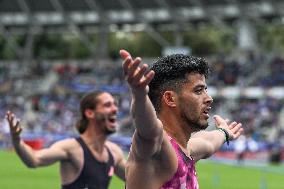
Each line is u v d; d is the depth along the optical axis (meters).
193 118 6.44
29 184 33.28
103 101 11.84
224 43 108.25
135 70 5.49
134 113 5.78
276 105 67.44
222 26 77.75
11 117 10.83
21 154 11.02
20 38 105.31
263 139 59.12
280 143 55.41
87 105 11.77
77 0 81.31
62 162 11.69
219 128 8.30
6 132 64.31
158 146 6.02
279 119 64.06
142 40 110.31
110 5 80.62
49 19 85.44
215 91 71.94
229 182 37.09
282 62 75.19
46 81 86.56
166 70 6.41
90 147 11.75
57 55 107.50
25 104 81.88
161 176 6.18
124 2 79.06
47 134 65.88
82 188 11.66
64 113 76.00
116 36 112.12
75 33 92.62
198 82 6.44
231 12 75.19
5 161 48.50
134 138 6.05
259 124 62.84
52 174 38.81
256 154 54.28
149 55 109.69
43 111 79.12
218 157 56.12
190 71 6.44
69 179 11.66
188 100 6.41
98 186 11.73
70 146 11.64
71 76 85.00
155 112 6.06
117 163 12.02
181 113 6.45
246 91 70.62
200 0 74.44
